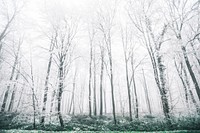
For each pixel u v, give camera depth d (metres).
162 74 14.91
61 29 17.55
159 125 13.71
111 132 11.49
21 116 17.86
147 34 16.08
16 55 20.70
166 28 15.41
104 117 19.69
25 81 15.45
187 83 18.45
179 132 10.17
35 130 12.73
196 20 16.58
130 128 13.56
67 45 17.47
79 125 14.96
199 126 12.01
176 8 15.39
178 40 14.72
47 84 15.26
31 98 15.05
